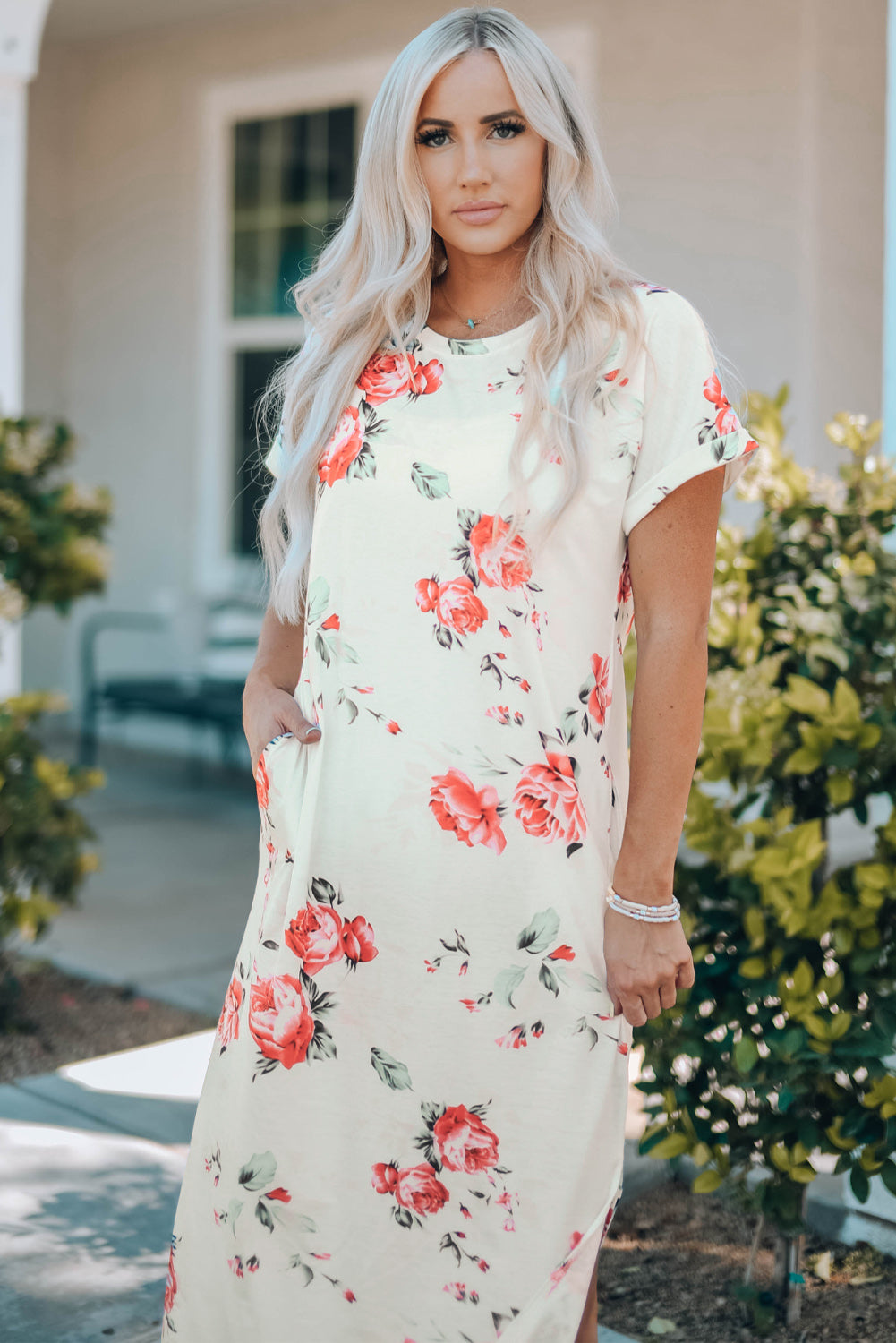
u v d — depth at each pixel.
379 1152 1.55
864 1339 2.07
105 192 8.05
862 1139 2.05
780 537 2.33
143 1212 2.43
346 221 1.67
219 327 7.57
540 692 1.49
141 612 8.05
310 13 6.90
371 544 1.55
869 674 2.22
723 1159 2.16
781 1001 2.14
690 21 5.30
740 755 2.16
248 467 7.54
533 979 1.50
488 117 1.51
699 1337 2.10
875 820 2.72
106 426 8.19
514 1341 1.51
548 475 1.48
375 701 1.53
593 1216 1.51
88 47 8.01
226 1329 1.62
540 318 1.52
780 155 5.12
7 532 3.57
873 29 4.84
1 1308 2.12
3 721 3.51
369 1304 1.57
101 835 5.84
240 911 4.65
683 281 5.42
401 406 1.57
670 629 1.49
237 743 7.41
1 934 3.47
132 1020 3.54
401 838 1.51
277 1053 1.57
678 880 2.25
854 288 4.97
